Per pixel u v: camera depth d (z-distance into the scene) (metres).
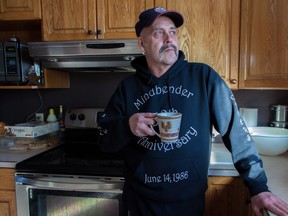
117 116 1.06
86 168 1.35
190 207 1.02
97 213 1.36
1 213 1.48
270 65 1.42
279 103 1.84
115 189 1.32
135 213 1.08
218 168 1.32
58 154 1.64
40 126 1.76
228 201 1.33
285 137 1.45
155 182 1.01
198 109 1.00
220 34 1.56
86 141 1.93
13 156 1.56
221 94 1.00
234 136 0.97
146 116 0.90
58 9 1.66
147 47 1.05
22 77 1.74
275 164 1.36
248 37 1.52
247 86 1.54
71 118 1.93
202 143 1.00
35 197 1.41
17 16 1.70
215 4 1.55
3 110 2.15
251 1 1.50
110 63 1.64
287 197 0.92
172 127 0.82
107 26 1.63
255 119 1.84
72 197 1.38
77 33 1.66
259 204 0.82
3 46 1.70
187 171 0.99
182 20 1.04
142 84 1.08
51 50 1.60
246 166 0.93
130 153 1.07
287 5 1.33
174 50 1.03
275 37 1.39
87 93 2.05
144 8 1.60
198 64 1.08
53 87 1.87
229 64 1.57
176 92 1.02
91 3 1.63
